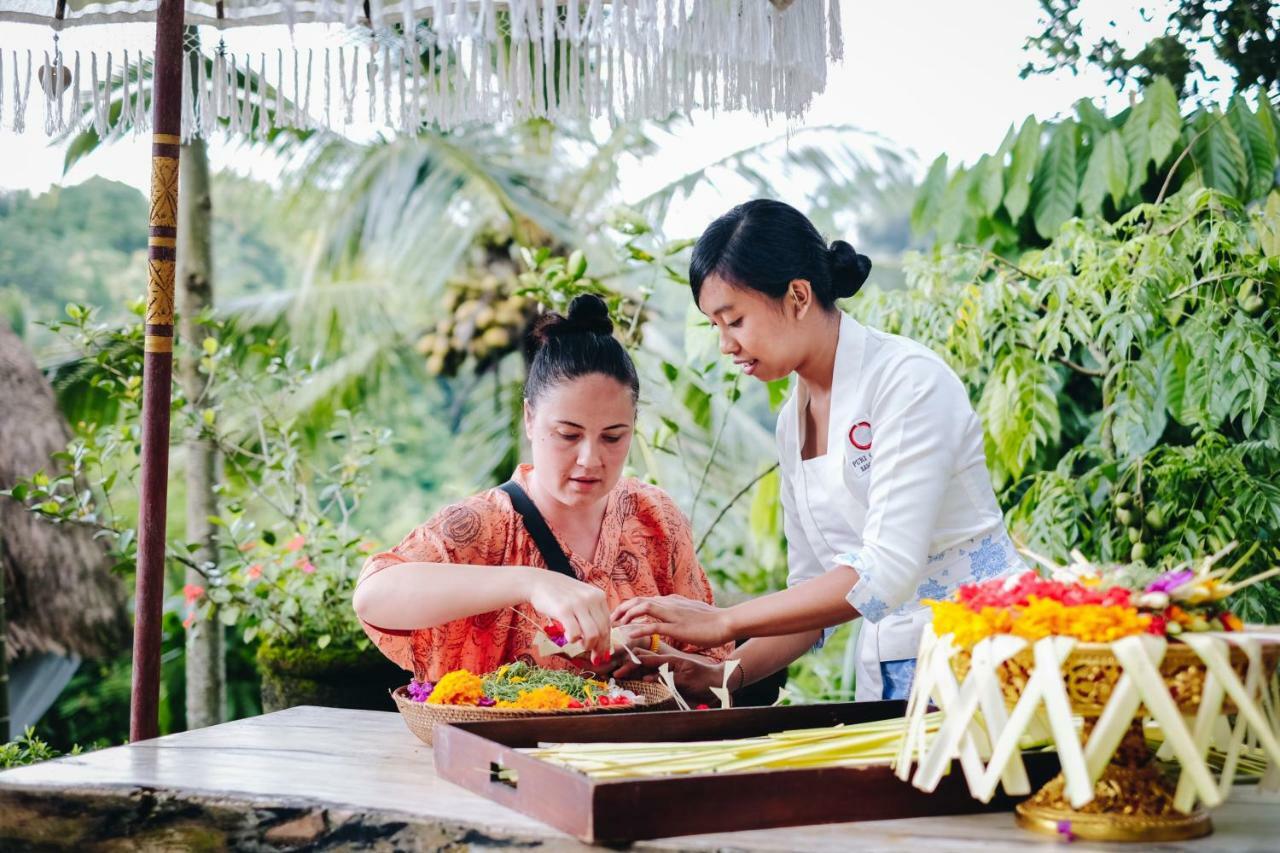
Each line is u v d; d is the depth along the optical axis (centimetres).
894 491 209
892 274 619
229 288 866
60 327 428
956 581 220
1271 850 135
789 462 241
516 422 607
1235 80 393
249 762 183
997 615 139
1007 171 419
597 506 232
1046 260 372
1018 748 151
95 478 519
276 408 528
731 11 198
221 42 240
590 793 137
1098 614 135
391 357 639
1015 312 371
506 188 599
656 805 140
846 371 221
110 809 167
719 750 160
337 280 651
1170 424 385
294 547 414
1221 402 338
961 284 383
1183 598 140
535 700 184
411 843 151
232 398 518
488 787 159
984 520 220
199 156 485
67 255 872
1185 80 399
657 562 238
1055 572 155
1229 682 134
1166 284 343
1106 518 358
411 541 216
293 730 210
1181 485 342
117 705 667
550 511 225
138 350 437
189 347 454
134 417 425
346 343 640
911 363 215
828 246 227
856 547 230
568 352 213
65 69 239
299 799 159
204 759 185
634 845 138
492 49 221
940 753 142
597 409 211
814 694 495
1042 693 134
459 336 607
